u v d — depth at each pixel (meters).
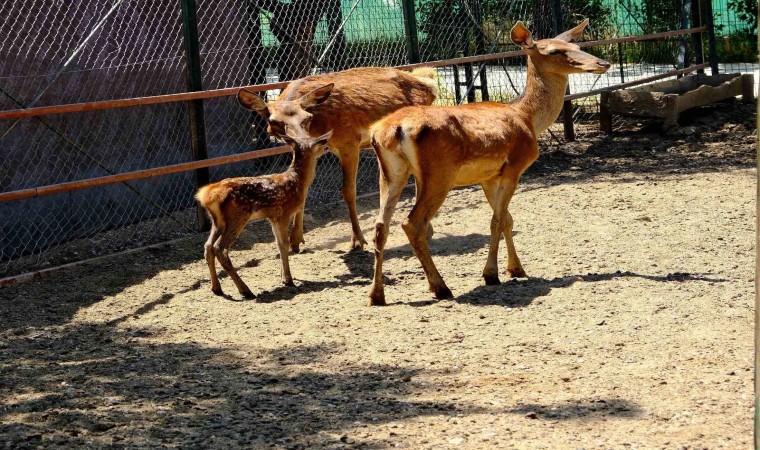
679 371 5.14
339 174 11.36
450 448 4.18
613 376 5.11
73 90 9.12
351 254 8.18
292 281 7.30
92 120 9.33
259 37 11.38
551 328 5.96
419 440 4.29
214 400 4.95
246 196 6.95
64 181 9.10
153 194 9.99
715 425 4.39
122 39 9.57
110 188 9.54
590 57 6.95
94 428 4.54
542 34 13.64
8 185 8.59
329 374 5.33
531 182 10.85
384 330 6.09
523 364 5.36
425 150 6.38
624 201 9.63
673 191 10.01
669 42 15.59
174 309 6.82
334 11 11.55
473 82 12.53
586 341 5.70
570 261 7.54
